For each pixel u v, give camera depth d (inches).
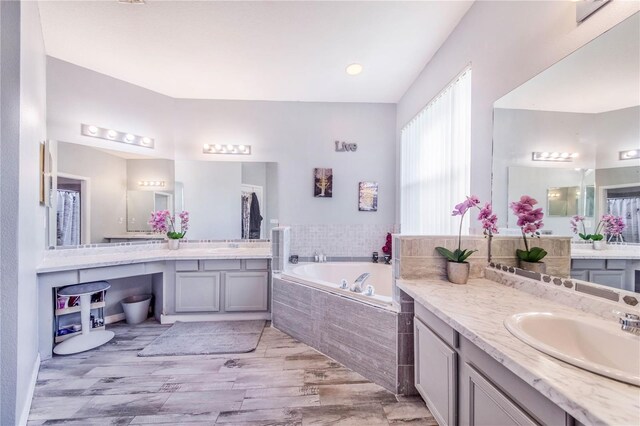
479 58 73.9
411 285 62.2
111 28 85.7
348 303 82.4
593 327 38.1
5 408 54.9
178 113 132.3
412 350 69.5
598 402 23.3
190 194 131.6
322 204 138.5
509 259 64.4
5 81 56.7
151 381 75.0
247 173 135.9
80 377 76.7
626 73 39.9
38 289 83.9
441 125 95.3
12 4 57.3
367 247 139.1
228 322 116.3
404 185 128.6
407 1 74.7
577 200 47.4
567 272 49.6
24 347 62.2
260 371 80.1
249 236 135.3
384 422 60.6
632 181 39.0
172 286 116.6
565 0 49.8
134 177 120.4
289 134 137.4
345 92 128.6
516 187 61.5
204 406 65.2
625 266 39.8
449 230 90.4
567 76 49.4
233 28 85.4
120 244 116.6
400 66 106.6
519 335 35.2
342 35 88.5
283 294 107.3
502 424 35.2
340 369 81.4
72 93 105.0
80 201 106.3
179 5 76.2
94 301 104.3
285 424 59.8
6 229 56.0
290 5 76.0
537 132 55.8
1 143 56.1
